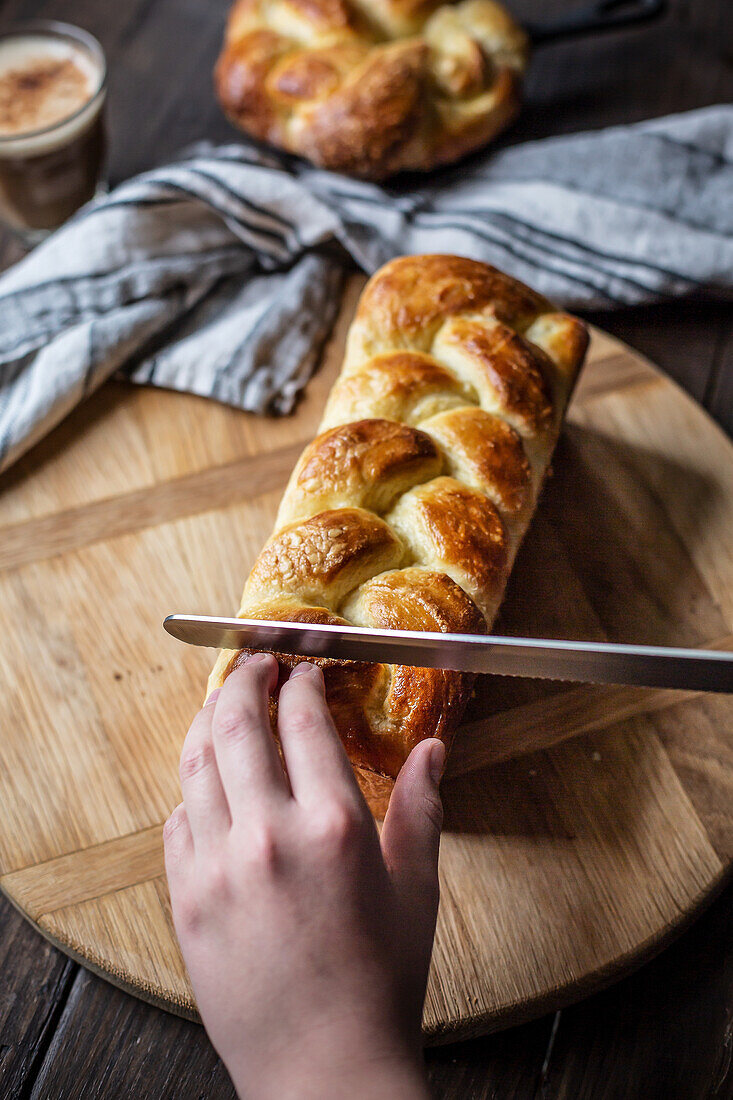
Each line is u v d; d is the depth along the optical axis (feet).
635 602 2.60
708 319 2.95
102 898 2.32
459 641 2.08
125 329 2.83
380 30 3.10
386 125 2.97
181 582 2.63
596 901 2.32
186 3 3.48
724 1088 2.25
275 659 2.15
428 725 2.26
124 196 2.93
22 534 2.68
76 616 2.59
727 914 2.37
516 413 2.50
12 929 2.36
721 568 2.64
